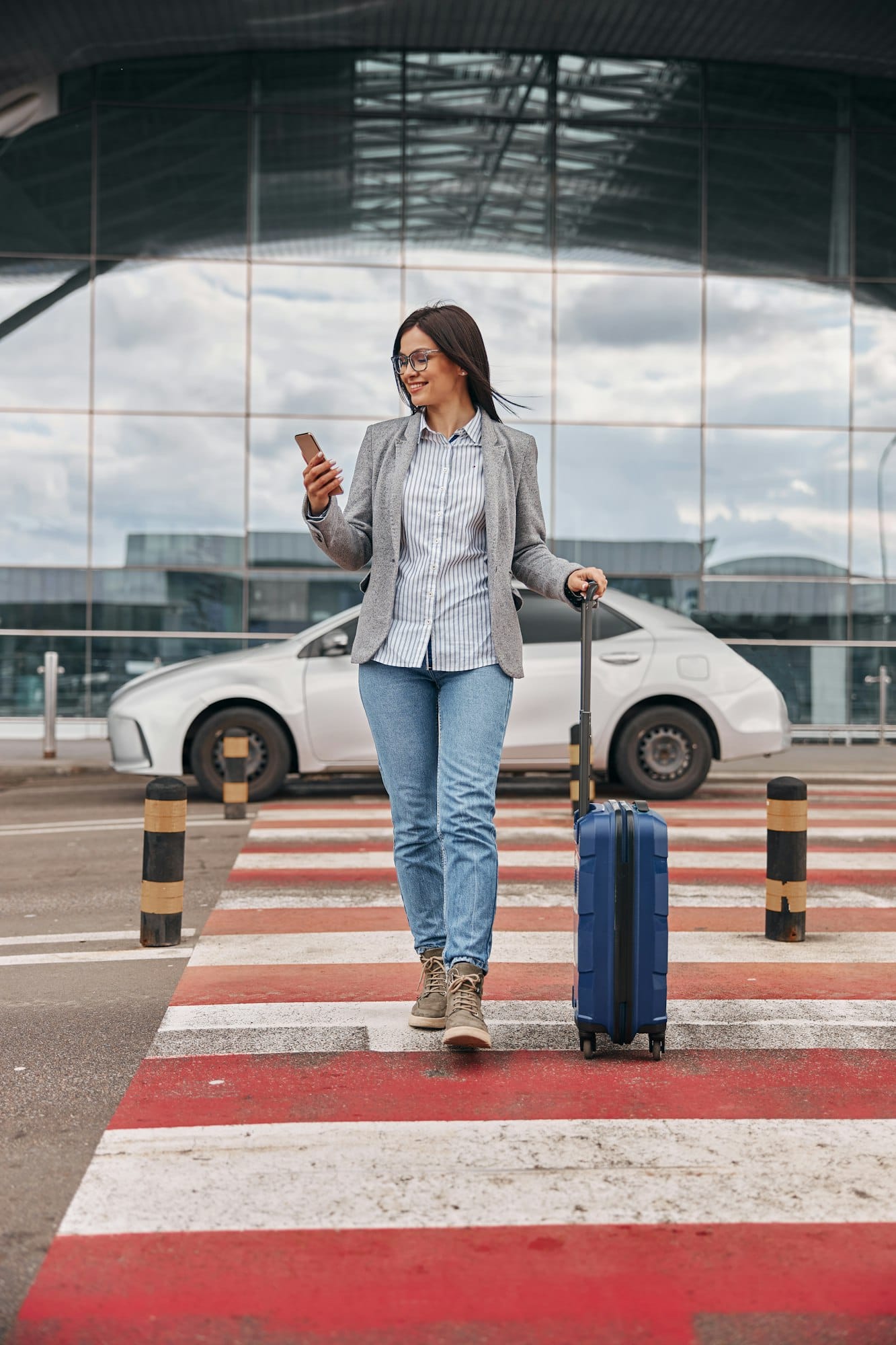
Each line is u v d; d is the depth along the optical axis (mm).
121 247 17609
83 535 17391
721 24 16938
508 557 3705
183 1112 3152
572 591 3602
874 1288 2307
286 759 9672
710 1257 2414
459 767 3590
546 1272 2352
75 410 17484
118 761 9750
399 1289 2291
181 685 9656
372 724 3777
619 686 9617
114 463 17484
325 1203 2633
